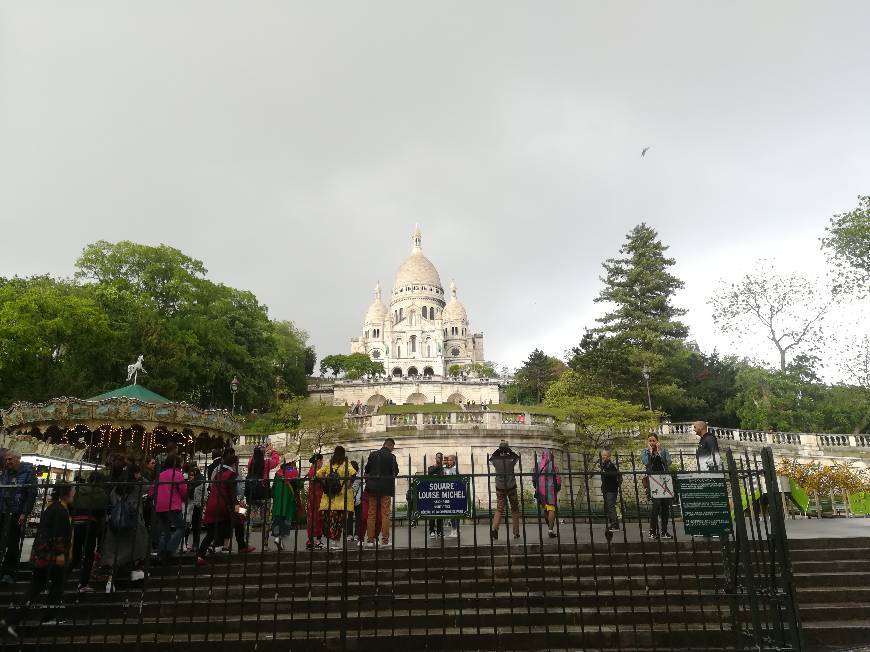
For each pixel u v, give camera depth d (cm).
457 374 12275
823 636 881
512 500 1295
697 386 5341
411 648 845
